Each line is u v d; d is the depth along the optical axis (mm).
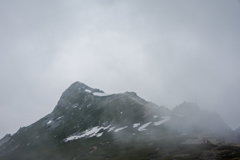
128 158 65250
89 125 149875
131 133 102750
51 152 117688
